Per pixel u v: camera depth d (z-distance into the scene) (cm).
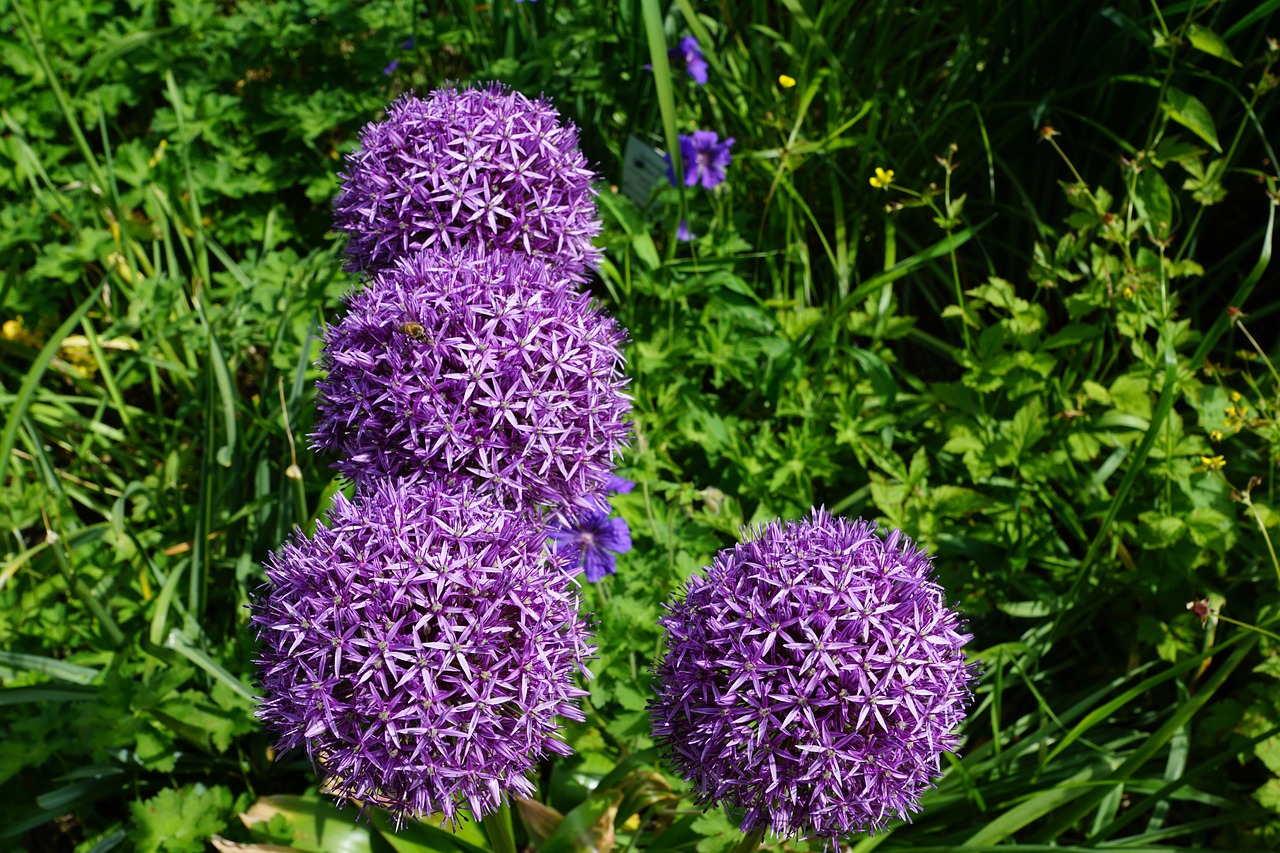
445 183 86
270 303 110
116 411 117
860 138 115
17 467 107
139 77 131
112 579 100
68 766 93
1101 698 100
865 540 77
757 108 122
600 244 115
